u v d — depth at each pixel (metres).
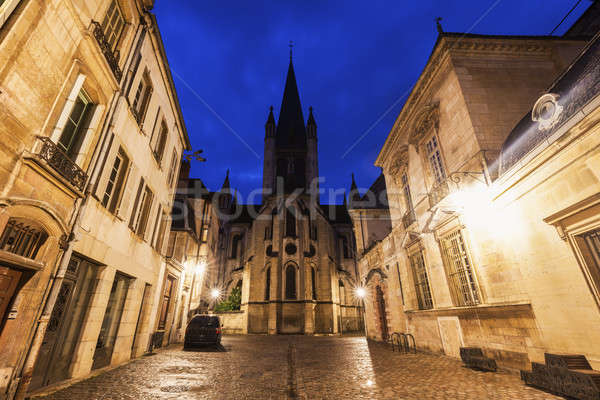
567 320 5.89
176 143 14.43
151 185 10.96
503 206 7.64
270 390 5.86
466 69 10.02
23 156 4.61
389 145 16.11
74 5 5.57
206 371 7.97
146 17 8.88
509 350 7.27
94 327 7.14
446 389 5.74
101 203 7.19
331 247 41.69
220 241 44.72
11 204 4.40
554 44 10.33
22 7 4.45
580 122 5.42
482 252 8.30
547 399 4.93
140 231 10.52
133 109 8.64
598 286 5.42
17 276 4.99
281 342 19.58
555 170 6.08
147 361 9.54
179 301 16.44
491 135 8.87
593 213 5.41
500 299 7.63
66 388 5.77
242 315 33.91
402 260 13.77
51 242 5.45
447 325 9.93
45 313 5.30
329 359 10.58
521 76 10.01
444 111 10.66
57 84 5.35
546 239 6.43
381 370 8.01
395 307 14.70
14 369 4.71
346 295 40.91
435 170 11.53
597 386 4.38
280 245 36.19
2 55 4.16
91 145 6.59
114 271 8.09
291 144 54.44
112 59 7.00
